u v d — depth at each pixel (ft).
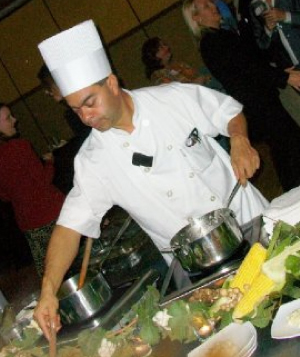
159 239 7.41
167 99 6.88
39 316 6.04
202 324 4.89
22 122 26.91
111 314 5.99
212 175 7.04
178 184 6.88
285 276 4.62
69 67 6.07
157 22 24.77
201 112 6.95
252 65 11.94
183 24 24.59
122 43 25.32
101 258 8.06
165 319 5.07
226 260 5.74
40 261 12.59
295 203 5.64
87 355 5.44
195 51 24.80
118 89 6.40
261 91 12.10
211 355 4.45
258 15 12.62
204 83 16.20
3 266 22.00
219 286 5.35
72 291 6.65
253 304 4.69
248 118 12.64
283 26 12.36
